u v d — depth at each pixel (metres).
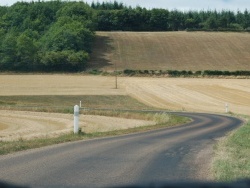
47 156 17.86
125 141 24.92
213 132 32.75
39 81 122.00
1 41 166.75
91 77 134.25
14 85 114.19
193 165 15.76
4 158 17.09
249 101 91.38
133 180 12.64
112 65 157.25
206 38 184.62
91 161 16.56
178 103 88.88
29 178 12.73
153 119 53.09
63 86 112.62
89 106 85.81
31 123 49.00
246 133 29.61
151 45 176.75
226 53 170.12
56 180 12.45
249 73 143.25
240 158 17.33
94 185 11.73
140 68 154.50
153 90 107.06
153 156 18.33
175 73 144.12
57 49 175.88
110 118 55.34
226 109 75.38
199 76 141.25
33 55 156.50
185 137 28.09
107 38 185.00
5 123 49.22
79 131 28.91
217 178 12.46
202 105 86.00
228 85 115.56
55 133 32.50
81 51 163.88
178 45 176.88
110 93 101.75
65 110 67.12
